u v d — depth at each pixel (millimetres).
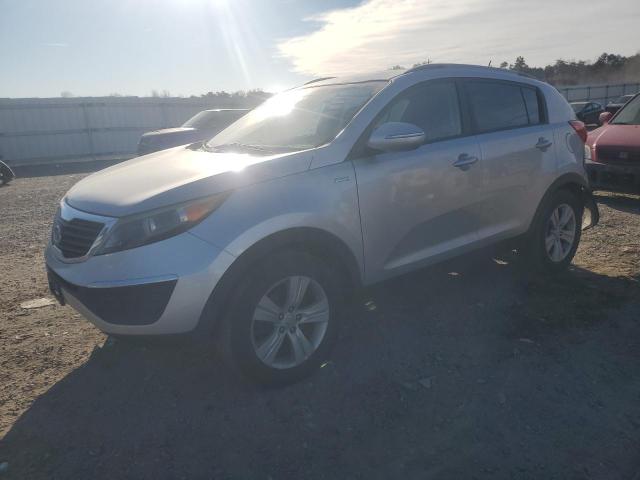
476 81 4289
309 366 3248
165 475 2514
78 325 4152
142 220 2830
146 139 13664
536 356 3473
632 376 3230
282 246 3094
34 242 7039
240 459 2611
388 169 3518
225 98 27125
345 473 2500
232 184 2990
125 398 3141
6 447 2723
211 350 3646
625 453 2576
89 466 2580
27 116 21766
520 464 2521
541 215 4625
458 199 3938
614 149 7426
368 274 3535
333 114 3732
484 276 4895
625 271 4922
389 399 3059
